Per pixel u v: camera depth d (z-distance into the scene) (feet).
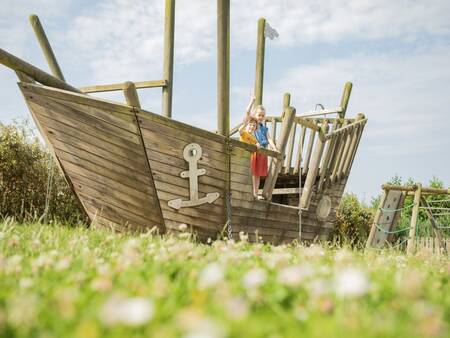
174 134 23.24
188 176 23.98
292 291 6.95
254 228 27.91
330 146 33.96
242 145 25.61
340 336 4.63
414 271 10.69
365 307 5.98
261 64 35.55
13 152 36.40
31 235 15.75
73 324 5.17
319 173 35.35
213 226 25.63
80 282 7.83
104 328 4.79
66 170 23.66
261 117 28.63
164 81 32.27
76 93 21.68
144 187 23.50
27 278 8.04
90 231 20.13
